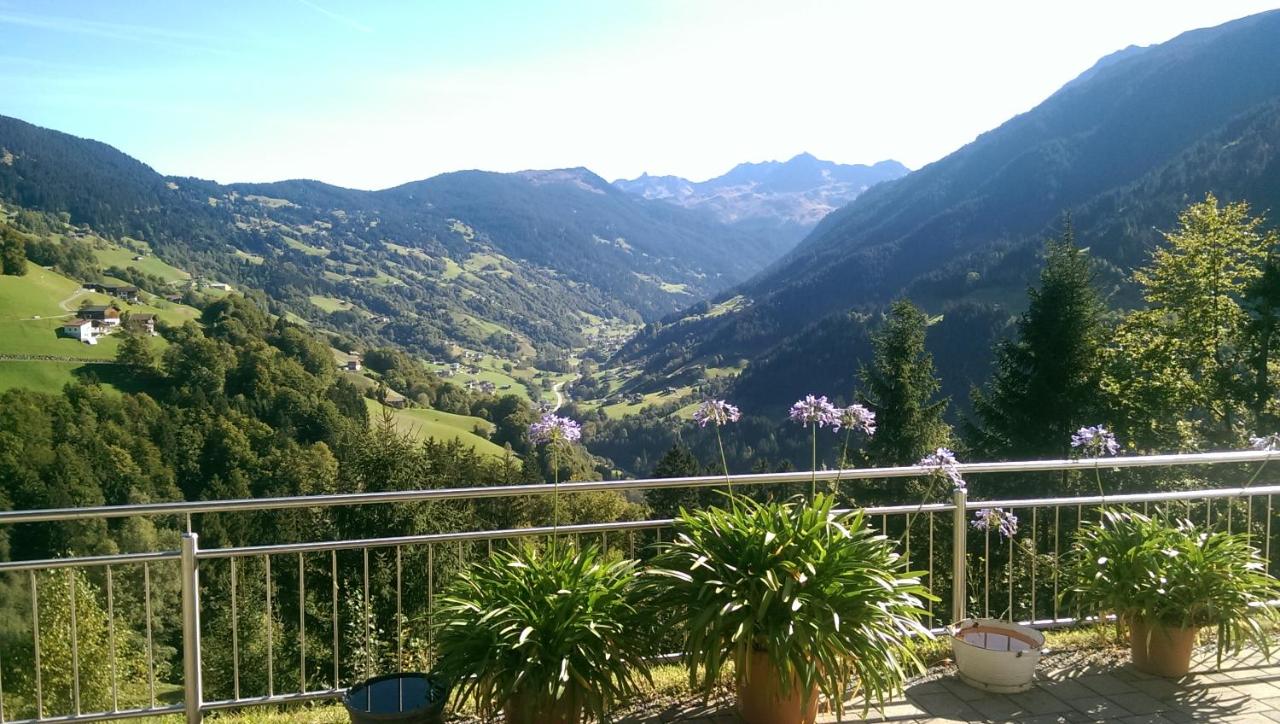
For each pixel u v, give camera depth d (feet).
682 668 13.51
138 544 98.58
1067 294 70.13
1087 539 14.28
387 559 41.91
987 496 69.92
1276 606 14.88
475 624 10.06
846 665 10.37
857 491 71.82
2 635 43.96
